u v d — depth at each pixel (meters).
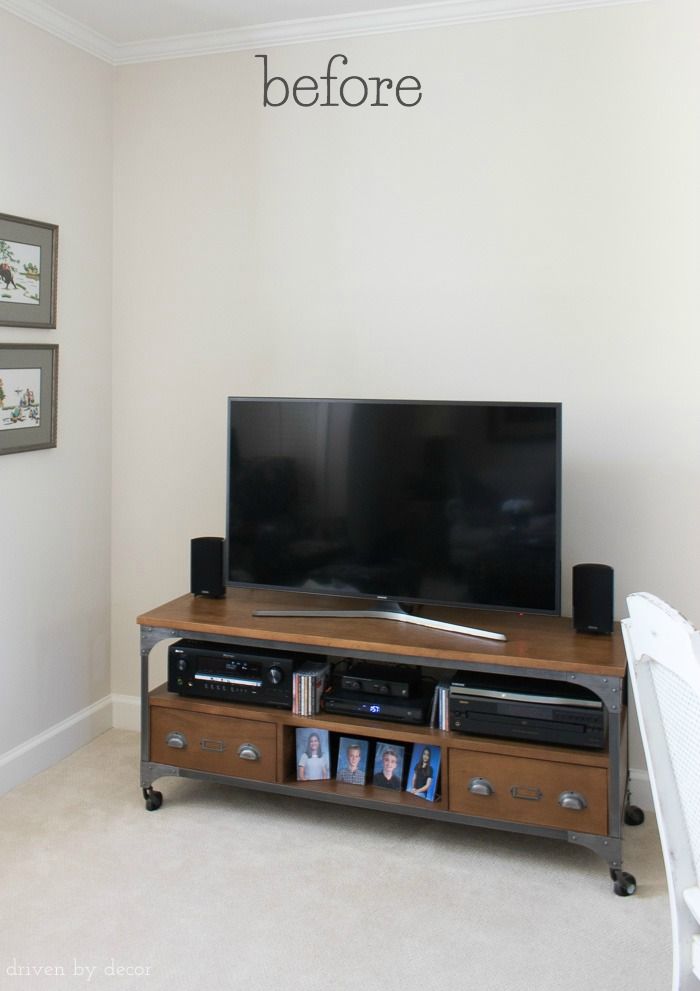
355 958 2.17
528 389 3.03
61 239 3.20
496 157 3.00
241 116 3.29
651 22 2.81
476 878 2.55
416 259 3.12
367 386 3.21
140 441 3.52
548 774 2.53
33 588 3.16
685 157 2.81
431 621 2.84
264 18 3.12
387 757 2.77
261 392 3.35
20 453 3.06
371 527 2.87
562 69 2.91
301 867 2.59
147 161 3.42
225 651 2.88
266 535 2.99
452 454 2.77
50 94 3.10
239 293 3.34
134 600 3.59
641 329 2.89
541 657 2.51
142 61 3.39
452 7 2.97
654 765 1.52
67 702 3.38
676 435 2.88
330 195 3.20
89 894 2.43
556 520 2.68
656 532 2.93
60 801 2.99
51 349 3.14
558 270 2.96
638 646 1.49
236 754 2.85
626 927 2.31
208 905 2.39
